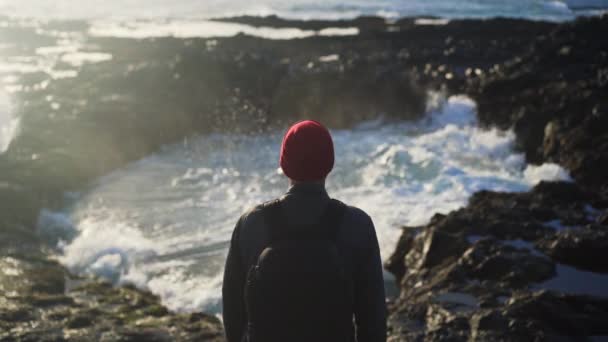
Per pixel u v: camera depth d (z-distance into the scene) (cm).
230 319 218
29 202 936
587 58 1480
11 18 2380
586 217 796
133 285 752
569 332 540
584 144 1052
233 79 1480
